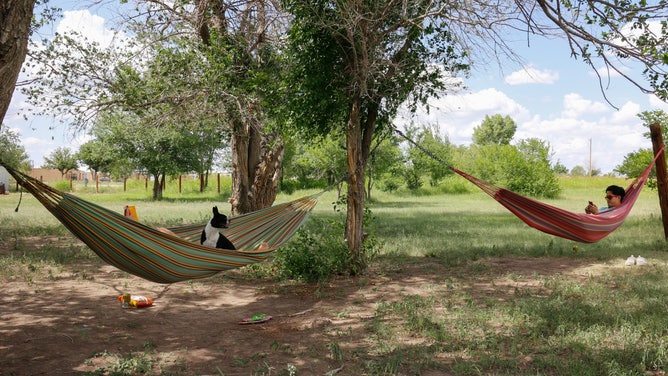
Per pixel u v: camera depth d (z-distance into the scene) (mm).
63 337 6586
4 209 26703
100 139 38625
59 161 76500
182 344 6387
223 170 45656
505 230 18328
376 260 12359
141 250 5445
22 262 11406
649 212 25594
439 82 10336
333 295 8977
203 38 14531
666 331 6559
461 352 5984
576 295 8633
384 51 10094
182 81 13000
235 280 10422
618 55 7707
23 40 4398
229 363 5719
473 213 27078
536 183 42969
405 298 8398
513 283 9789
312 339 6570
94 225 5137
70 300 8516
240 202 16219
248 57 13656
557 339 6262
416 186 49094
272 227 8336
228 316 7754
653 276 9953
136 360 5617
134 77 13664
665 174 14234
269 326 7199
